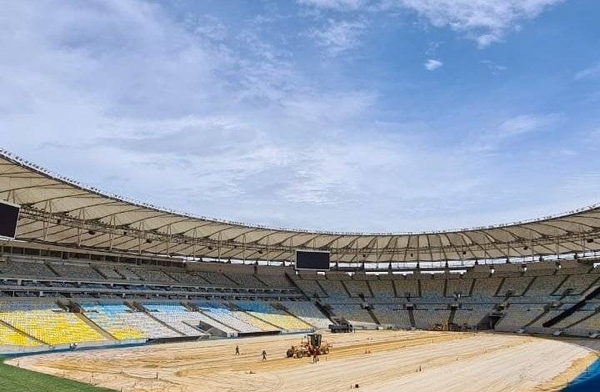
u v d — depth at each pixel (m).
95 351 50.47
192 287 83.00
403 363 45.56
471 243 88.94
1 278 57.69
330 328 84.50
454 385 34.81
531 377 38.16
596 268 85.81
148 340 59.41
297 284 102.69
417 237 86.88
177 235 77.06
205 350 54.22
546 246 84.94
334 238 87.44
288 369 41.28
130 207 58.09
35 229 63.50
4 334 47.69
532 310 84.31
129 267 79.50
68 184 47.16
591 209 58.06
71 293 63.22
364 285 102.94
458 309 92.31
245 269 98.94
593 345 60.62
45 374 34.41
